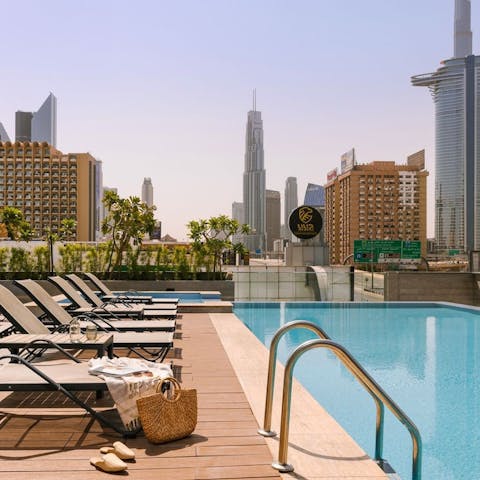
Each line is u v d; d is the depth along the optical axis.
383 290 27.66
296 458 3.51
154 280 25.81
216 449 3.69
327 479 3.18
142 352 7.84
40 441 3.85
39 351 6.98
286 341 11.93
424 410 6.73
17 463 3.40
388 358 10.16
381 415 3.87
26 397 5.12
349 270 26.02
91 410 4.06
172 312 10.24
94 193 170.00
